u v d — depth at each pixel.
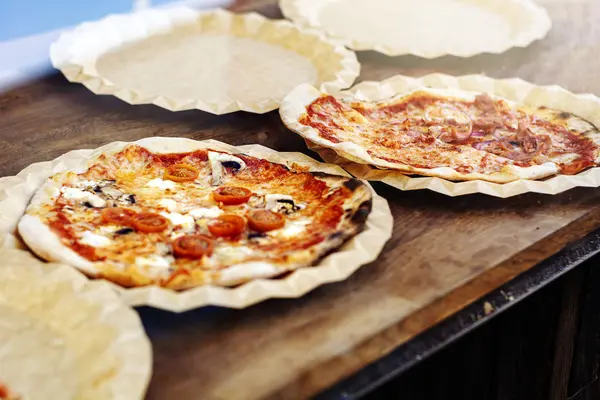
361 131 1.12
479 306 0.90
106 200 0.97
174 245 0.89
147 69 1.30
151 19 1.41
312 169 1.03
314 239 0.91
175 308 0.83
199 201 0.98
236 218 0.93
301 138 1.14
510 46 1.36
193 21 1.42
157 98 1.18
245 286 0.85
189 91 1.24
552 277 0.95
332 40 1.35
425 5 1.54
